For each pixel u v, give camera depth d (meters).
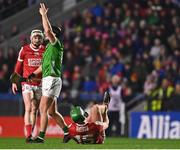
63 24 65.38
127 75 56.22
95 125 30.17
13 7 66.69
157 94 51.56
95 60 59.50
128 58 59.66
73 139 30.95
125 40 61.72
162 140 40.78
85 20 65.00
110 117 50.03
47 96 30.84
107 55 58.88
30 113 32.97
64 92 54.09
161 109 51.50
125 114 50.25
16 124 49.00
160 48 60.72
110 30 62.72
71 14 67.44
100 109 30.69
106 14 64.88
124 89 52.47
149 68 58.09
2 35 63.91
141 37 62.38
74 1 68.56
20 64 33.22
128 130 50.12
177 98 51.25
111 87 50.16
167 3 67.19
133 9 65.69
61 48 31.06
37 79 32.97
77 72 56.69
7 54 58.75
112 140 39.28
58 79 30.97
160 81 55.09
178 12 68.19
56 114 31.28
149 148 28.55
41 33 33.09
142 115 49.94
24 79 33.06
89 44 61.34
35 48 33.12
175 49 63.00
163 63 58.59
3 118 49.06
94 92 56.00
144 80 56.38
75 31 63.97
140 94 53.41
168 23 64.88
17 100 51.94
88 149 26.80
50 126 47.88
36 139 31.38
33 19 65.31
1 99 52.00
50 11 66.44
